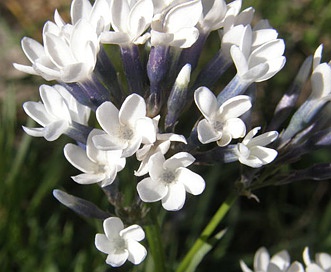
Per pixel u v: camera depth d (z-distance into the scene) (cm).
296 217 25
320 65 14
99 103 13
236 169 24
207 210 24
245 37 12
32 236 22
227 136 12
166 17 13
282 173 15
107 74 13
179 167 12
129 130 12
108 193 14
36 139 24
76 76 13
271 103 25
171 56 13
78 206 14
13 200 22
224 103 12
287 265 17
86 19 13
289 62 26
